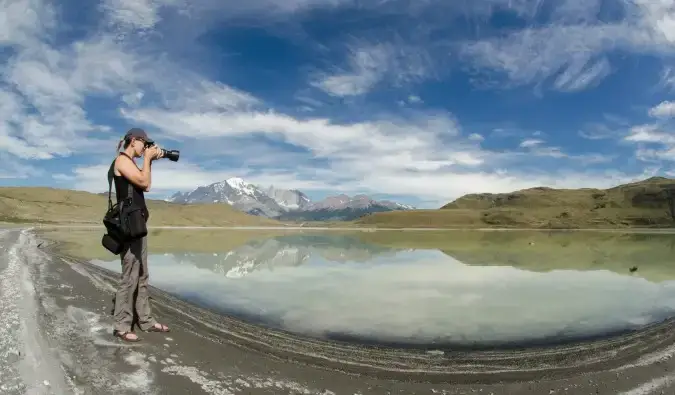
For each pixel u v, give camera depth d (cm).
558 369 354
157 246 1864
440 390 300
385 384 307
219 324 470
